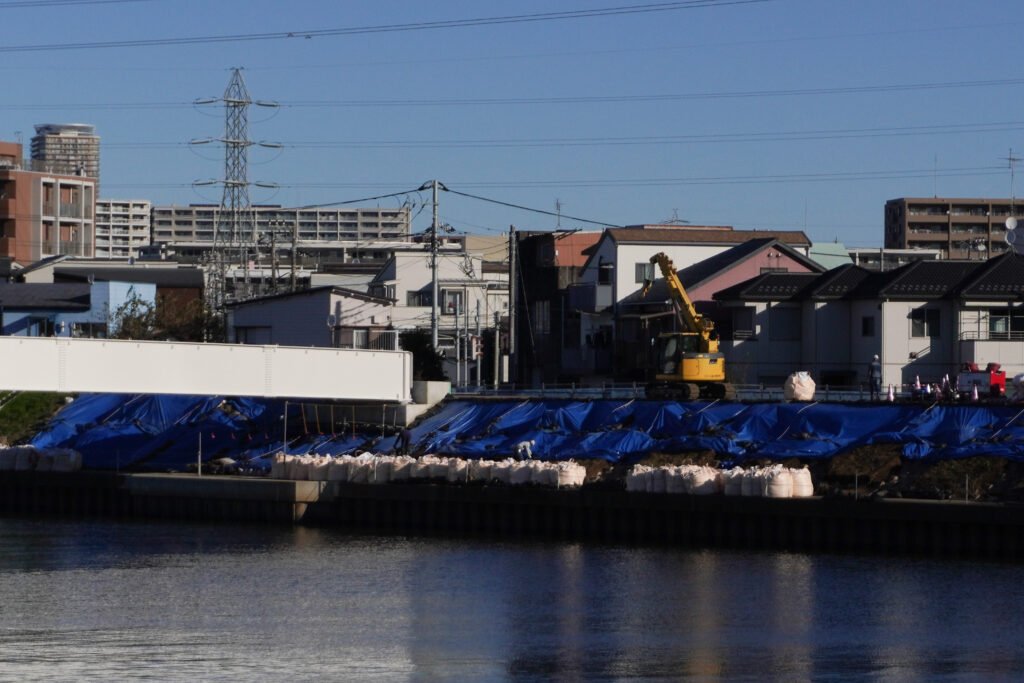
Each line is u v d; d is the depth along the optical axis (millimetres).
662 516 62094
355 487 70125
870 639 45281
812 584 52844
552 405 76625
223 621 48656
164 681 40875
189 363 73062
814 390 71938
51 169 175375
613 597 51750
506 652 44375
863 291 82562
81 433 86250
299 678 41438
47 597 52719
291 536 67312
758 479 59969
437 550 62344
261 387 75688
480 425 76875
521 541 64312
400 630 47281
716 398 76312
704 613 49000
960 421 63656
